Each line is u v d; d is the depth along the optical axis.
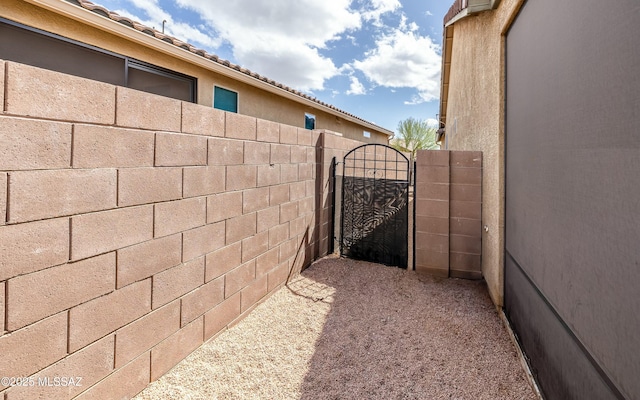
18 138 1.58
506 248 3.68
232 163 3.33
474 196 5.05
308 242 5.41
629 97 1.37
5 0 3.58
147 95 2.33
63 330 1.82
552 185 2.22
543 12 2.39
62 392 1.82
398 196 5.78
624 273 1.40
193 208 2.82
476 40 5.31
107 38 4.61
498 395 2.49
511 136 3.42
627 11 1.38
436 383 2.63
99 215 2.00
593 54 1.67
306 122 10.30
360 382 2.64
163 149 2.48
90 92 1.93
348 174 7.17
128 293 2.23
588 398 1.70
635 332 1.31
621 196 1.43
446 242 5.18
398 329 3.53
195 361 2.79
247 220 3.64
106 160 2.04
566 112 1.99
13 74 1.55
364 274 5.27
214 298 3.13
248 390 2.50
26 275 1.63
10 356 1.57
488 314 3.91
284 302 4.11
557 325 2.12
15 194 1.57
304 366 2.83
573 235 1.89
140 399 2.30
